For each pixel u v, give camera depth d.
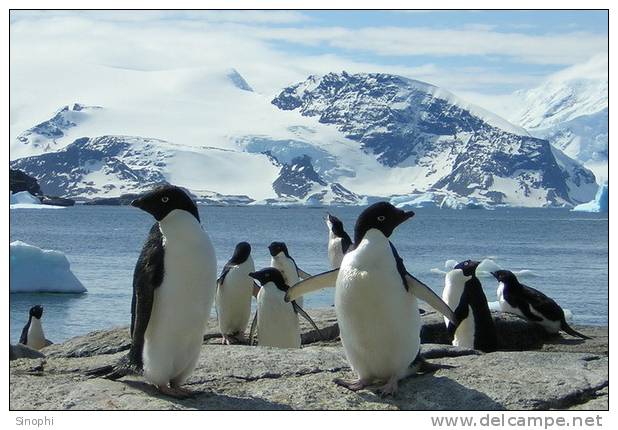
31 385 3.67
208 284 3.51
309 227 51.34
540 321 5.85
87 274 19.28
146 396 3.54
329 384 3.75
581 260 25.69
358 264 3.61
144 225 49.12
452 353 4.23
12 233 39.28
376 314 3.59
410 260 24.83
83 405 3.43
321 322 5.74
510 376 3.84
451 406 3.55
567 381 3.78
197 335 3.54
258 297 4.95
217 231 45.28
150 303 3.46
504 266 23.19
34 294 14.94
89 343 5.21
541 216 87.06
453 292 5.30
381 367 3.67
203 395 3.58
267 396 3.61
